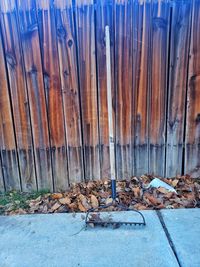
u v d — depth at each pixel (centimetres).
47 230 187
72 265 156
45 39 206
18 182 241
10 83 216
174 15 204
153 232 180
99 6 200
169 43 209
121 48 209
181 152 236
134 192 222
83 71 213
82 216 201
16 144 231
